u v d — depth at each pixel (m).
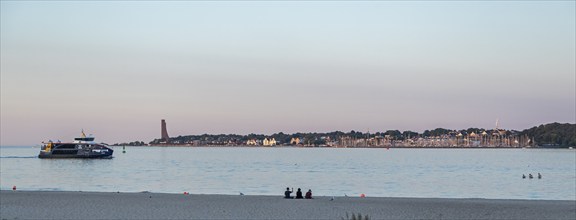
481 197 98.25
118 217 59.62
